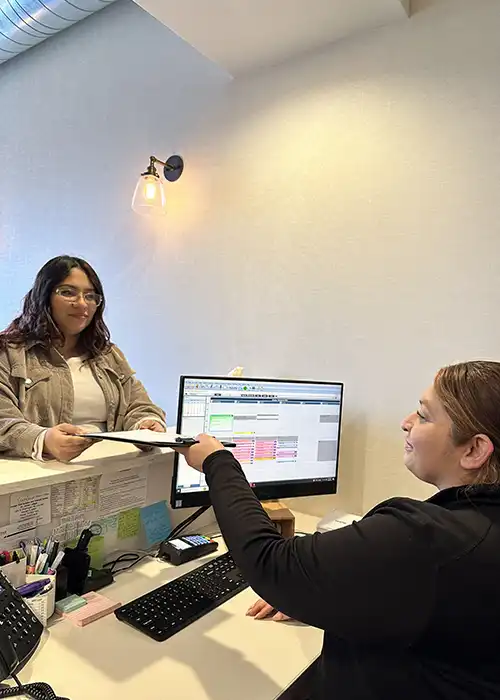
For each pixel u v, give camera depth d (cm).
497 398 79
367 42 174
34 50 283
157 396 224
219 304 205
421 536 69
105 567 129
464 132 155
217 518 87
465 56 156
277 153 192
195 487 137
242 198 200
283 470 153
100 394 162
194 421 137
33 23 241
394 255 166
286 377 187
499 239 149
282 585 74
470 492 75
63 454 118
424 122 162
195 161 214
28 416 144
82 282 155
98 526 129
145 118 233
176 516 151
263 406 149
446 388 84
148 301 228
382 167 169
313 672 98
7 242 290
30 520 112
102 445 140
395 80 168
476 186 153
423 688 69
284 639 104
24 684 85
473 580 66
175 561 134
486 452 78
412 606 67
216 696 86
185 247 216
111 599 115
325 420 160
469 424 79
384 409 167
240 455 146
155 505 144
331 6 162
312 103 185
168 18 170
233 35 178
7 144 293
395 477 164
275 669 95
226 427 143
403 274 164
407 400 163
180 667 94
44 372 150
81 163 257
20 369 143
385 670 72
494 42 152
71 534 122
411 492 162
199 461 98
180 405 135
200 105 214
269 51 188
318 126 183
